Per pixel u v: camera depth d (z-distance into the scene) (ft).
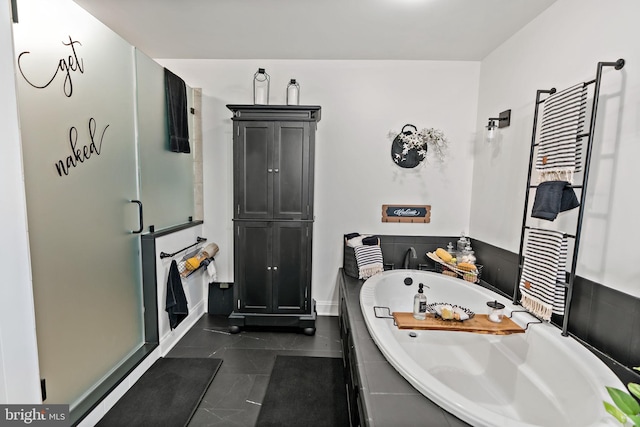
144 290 7.06
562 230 5.72
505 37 7.63
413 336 6.91
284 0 6.22
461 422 3.49
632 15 4.45
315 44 8.26
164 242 7.43
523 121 7.05
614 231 4.68
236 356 7.62
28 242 4.10
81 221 5.11
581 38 5.39
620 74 4.63
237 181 8.53
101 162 5.55
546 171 5.65
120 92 6.05
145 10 6.64
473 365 6.37
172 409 5.73
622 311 4.50
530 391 5.09
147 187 7.04
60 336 4.73
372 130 9.48
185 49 8.66
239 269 8.74
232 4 6.39
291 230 8.67
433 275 8.51
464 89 9.27
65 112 4.70
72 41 4.79
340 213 9.78
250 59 9.32
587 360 4.41
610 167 4.78
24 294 4.15
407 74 9.29
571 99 5.09
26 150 4.08
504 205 7.75
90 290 5.38
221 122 9.57
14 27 3.87
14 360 4.23
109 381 5.78
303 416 5.67
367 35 7.70
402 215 9.69
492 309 6.35
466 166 9.48
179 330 8.41
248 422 5.50
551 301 5.33
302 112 8.44
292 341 8.43
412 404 3.76
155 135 7.33
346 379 6.54
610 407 2.76
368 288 7.54
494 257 8.11
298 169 8.52
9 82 3.84
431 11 6.54
